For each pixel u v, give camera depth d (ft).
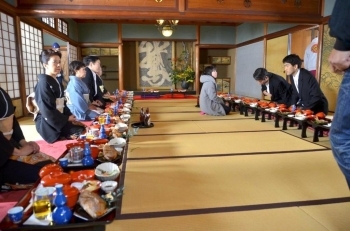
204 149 9.11
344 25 3.28
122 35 33.22
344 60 3.49
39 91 9.14
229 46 35.88
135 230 4.48
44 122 9.45
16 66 16.79
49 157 6.33
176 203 5.42
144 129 12.23
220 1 17.94
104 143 6.38
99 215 3.44
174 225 4.63
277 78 14.76
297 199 5.60
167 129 12.25
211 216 4.93
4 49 15.37
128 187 6.15
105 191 4.11
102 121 9.00
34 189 4.13
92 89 15.05
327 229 4.54
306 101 12.19
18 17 16.56
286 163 7.76
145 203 5.41
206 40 35.22
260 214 5.00
